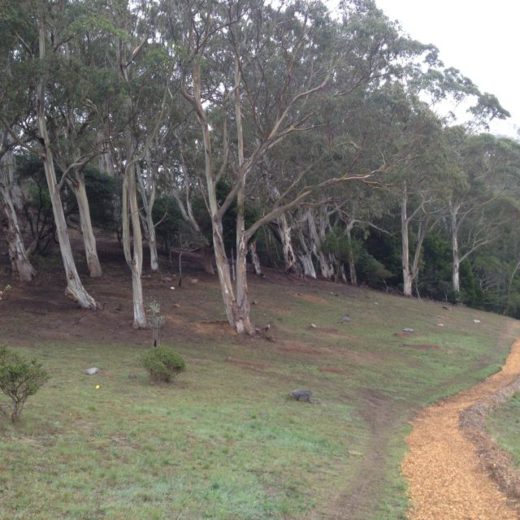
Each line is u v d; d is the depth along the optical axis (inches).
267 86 1065.5
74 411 472.1
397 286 2337.6
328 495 372.8
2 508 275.4
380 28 961.5
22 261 1245.7
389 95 1047.6
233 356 930.7
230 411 573.3
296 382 808.9
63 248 1083.3
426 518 345.7
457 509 362.6
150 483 340.8
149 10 938.7
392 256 2336.4
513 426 708.0
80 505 291.1
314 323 1320.1
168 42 918.4
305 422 585.3
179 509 306.7
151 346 922.1
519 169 2012.8
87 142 1009.5
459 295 2317.9
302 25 996.6
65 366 717.9
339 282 2065.7
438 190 1304.1
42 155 1015.6
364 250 2228.1
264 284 1667.1
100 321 1037.2
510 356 1277.1
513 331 1766.7
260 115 1142.3
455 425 649.6
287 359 957.8
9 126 972.6
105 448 392.5
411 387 878.4
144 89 878.4
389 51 992.2
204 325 1083.3
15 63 899.4
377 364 1011.3
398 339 1280.8
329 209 2167.8
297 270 1950.1
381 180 1093.1
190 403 583.5
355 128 1075.9
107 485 327.9
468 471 454.6
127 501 307.3
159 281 1414.9
